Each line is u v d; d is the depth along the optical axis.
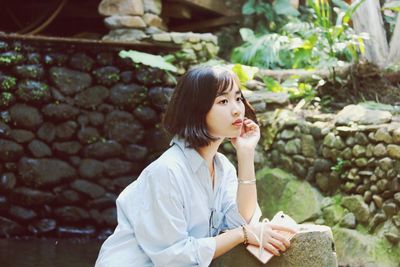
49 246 4.97
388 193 3.99
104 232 5.61
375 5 5.73
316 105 5.16
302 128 4.65
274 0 6.95
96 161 5.65
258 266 1.83
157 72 5.67
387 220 3.99
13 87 5.51
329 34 5.52
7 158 5.52
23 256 4.48
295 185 4.59
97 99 5.66
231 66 5.38
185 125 1.81
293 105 5.18
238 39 7.18
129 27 5.78
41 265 4.16
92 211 5.62
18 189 5.54
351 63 5.48
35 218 5.55
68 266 4.14
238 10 7.26
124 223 1.82
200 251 1.76
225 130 1.81
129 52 5.36
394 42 5.55
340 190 4.38
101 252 1.84
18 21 6.95
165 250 1.74
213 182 1.91
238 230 1.83
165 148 5.60
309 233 1.82
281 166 4.78
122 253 1.80
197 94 1.80
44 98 5.55
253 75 5.46
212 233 1.92
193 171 1.81
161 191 1.75
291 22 6.77
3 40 5.46
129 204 1.82
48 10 6.61
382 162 4.02
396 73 5.31
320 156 4.52
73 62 5.61
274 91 5.27
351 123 4.32
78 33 7.10
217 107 1.80
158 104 5.66
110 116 5.66
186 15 6.69
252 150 1.93
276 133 4.82
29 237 5.46
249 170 1.92
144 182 1.81
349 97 5.31
